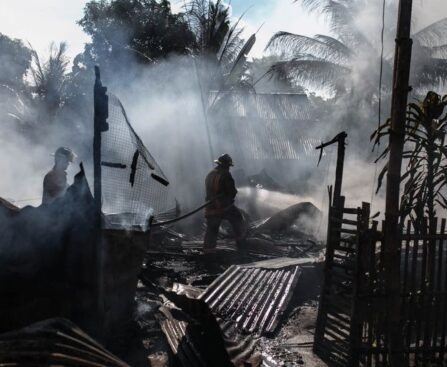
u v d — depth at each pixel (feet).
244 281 24.57
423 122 14.78
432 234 14.90
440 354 15.38
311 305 23.75
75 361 10.16
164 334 18.37
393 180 13.60
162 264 30.73
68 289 16.85
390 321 14.20
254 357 16.14
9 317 16.44
